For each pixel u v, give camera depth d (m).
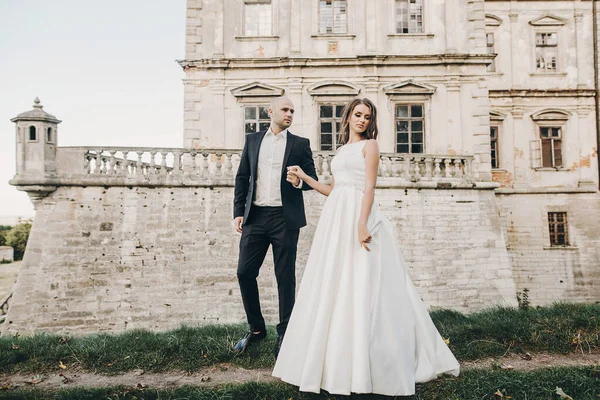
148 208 13.61
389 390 3.01
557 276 20.73
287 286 4.36
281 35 17.77
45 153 13.15
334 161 3.82
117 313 13.01
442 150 17.42
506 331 5.08
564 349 4.78
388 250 3.49
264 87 17.45
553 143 21.83
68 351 4.74
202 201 13.80
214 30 17.72
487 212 15.34
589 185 21.34
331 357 3.09
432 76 17.61
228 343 4.81
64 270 13.06
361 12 17.84
